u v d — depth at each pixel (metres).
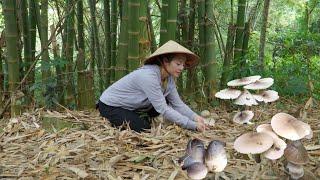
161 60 3.55
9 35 4.72
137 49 4.34
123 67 4.68
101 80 6.21
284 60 6.14
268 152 2.04
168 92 3.67
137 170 2.75
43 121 3.92
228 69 5.00
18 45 5.11
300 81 5.20
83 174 2.61
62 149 3.06
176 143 3.17
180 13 5.18
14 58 4.79
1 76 5.08
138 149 3.11
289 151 2.13
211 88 4.90
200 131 3.40
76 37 7.16
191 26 5.30
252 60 5.41
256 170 2.48
